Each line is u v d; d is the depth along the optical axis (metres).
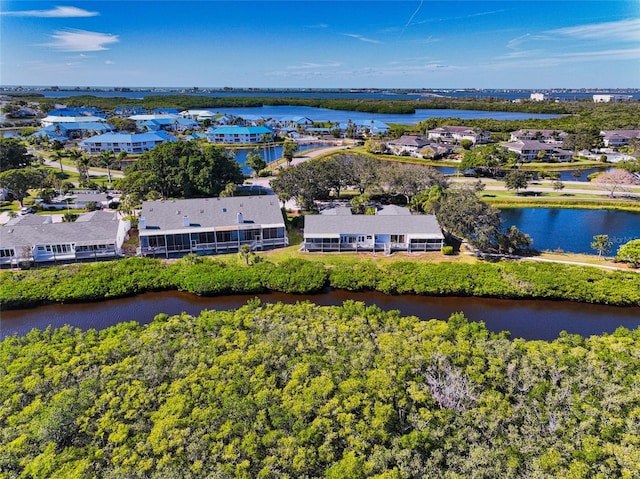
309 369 32.22
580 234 70.69
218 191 86.94
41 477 23.98
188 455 25.42
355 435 26.62
